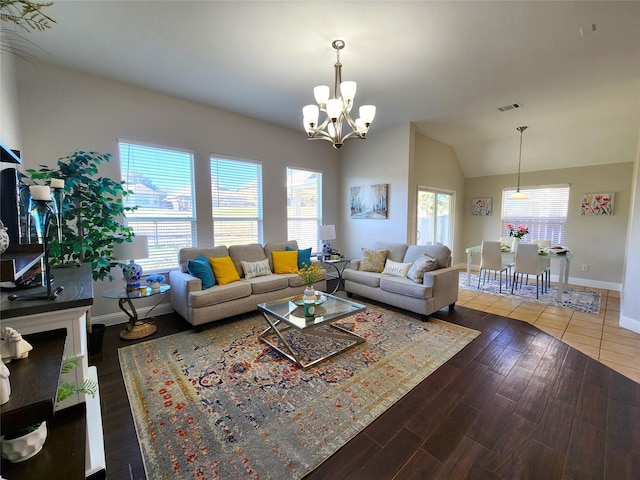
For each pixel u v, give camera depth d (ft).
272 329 9.96
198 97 12.22
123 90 10.96
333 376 7.63
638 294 10.47
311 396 6.80
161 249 12.32
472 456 5.13
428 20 7.27
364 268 14.49
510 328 10.84
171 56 9.02
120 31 7.76
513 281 17.20
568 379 7.52
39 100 9.45
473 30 7.66
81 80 10.14
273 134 15.78
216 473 4.79
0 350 3.58
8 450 3.47
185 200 12.86
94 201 9.23
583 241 17.46
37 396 2.95
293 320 8.48
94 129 10.45
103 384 7.25
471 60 9.14
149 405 6.46
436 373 7.80
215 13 7.03
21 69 9.10
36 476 3.36
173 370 7.89
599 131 15.23
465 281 18.62
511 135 17.53
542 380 7.48
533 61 9.19
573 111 13.50
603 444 5.39
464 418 6.09
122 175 11.18
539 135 16.97
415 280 12.03
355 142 18.21
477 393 6.94
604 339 9.90
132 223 11.52
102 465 4.61
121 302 10.19
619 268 16.30
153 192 11.98
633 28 7.50
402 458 5.09
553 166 18.21
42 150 9.55
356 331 10.49
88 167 9.57
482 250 16.63
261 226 15.58
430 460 5.05
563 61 9.18
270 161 15.74
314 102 12.66
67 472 3.43
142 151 11.62
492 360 8.50
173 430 5.73
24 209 5.57
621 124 14.46
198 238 13.30
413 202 16.46
